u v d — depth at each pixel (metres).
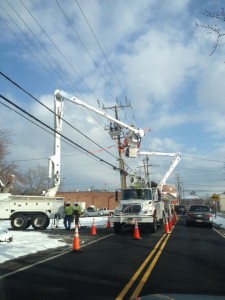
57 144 24.61
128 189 25.08
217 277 9.93
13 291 8.30
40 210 26.34
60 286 8.80
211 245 17.50
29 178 73.88
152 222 23.23
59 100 24.14
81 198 95.19
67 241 18.58
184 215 62.12
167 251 15.13
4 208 26.06
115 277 9.85
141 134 29.69
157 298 4.20
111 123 31.48
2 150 49.81
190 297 4.44
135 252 14.78
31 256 13.64
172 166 32.88
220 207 87.88
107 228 28.05
